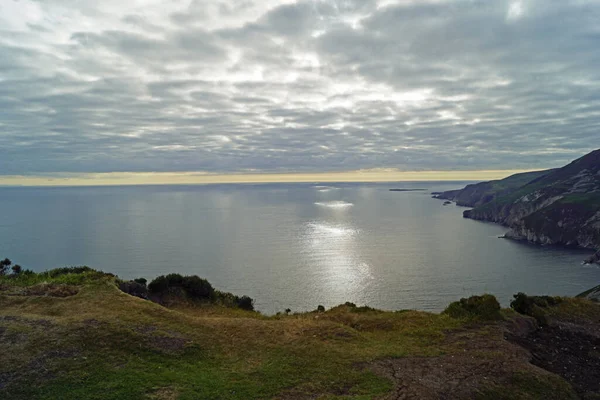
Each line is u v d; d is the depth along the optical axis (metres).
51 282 22.00
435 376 12.73
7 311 16.88
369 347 15.28
